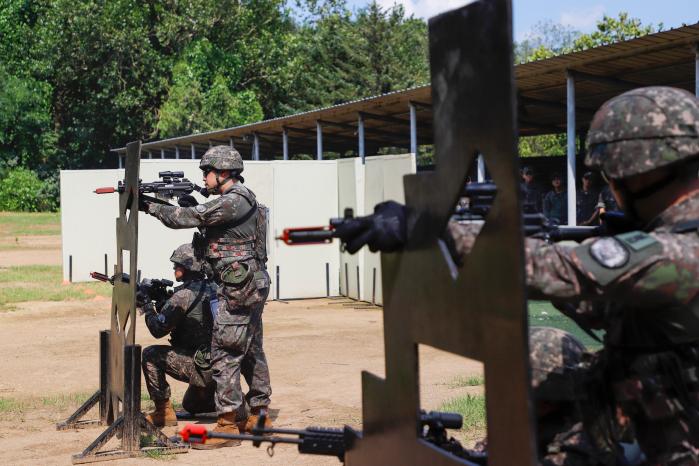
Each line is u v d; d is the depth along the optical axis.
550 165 19.78
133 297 5.52
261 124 22.94
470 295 1.92
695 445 2.27
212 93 43.47
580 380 2.46
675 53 11.37
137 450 5.60
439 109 2.02
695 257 2.04
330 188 14.35
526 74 13.30
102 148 47.41
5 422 6.60
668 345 2.27
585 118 19.02
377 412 2.41
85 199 16.28
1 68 45.00
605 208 10.55
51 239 30.02
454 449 2.55
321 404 7.00
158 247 14.24
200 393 6.55
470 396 6.78
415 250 2.15
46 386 7.95
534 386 2.57
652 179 2.25
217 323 5.76
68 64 45.28
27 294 14.60
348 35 48.41
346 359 9.09
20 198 45.03
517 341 1.77
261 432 2.71
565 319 5.89
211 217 5.62
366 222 2.18
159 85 45.16
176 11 46.88
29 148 46.56
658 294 2.07
